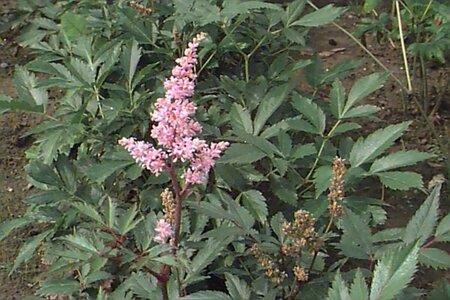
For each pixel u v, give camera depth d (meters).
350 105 3.70
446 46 4.62
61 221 3.45
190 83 2.48
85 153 3.88
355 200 3.47
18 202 4.28
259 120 3.67
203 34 2.67
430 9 4.71
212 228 3.44
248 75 4.22
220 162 3.42
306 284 2.90
